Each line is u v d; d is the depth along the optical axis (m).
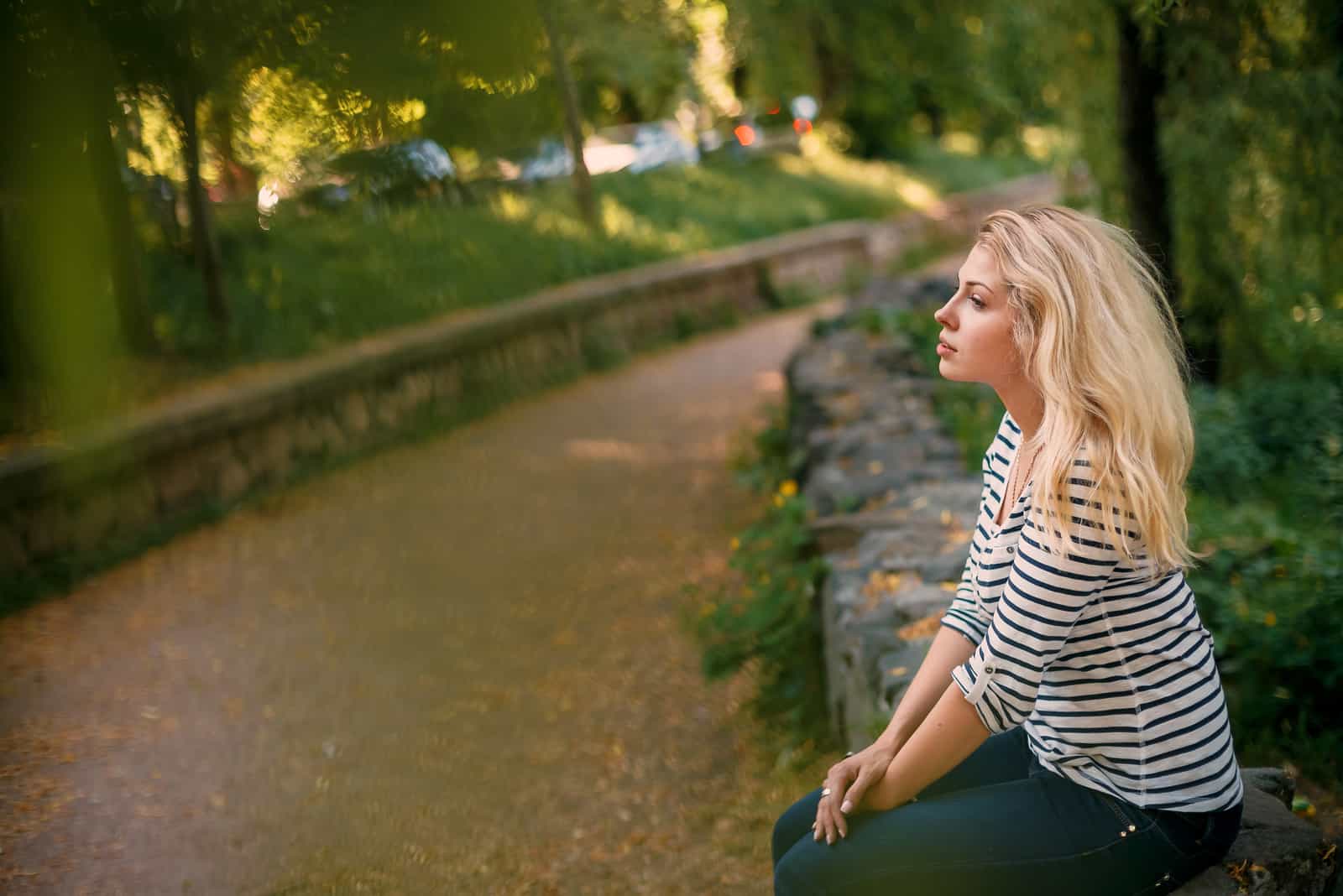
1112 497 1.65
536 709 4.48
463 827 3.59
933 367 7.87
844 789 1.90
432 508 7.21
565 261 13.20
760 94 22.27
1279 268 6.81
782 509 5.02
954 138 29.86
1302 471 5.36
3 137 2.30
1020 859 1.78
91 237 5.96
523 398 10.51
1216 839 1.76
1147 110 6.25
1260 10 5.70
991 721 1.75
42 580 5.75
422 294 10.88
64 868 3.30
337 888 3.23
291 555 6.34
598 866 3.34
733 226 17.86
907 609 3.52
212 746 4.14
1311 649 3.29
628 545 6.41
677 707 4.45
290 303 9.68
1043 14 7.25
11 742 4.12
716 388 10.94
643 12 11.18
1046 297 1.74
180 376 7.83
